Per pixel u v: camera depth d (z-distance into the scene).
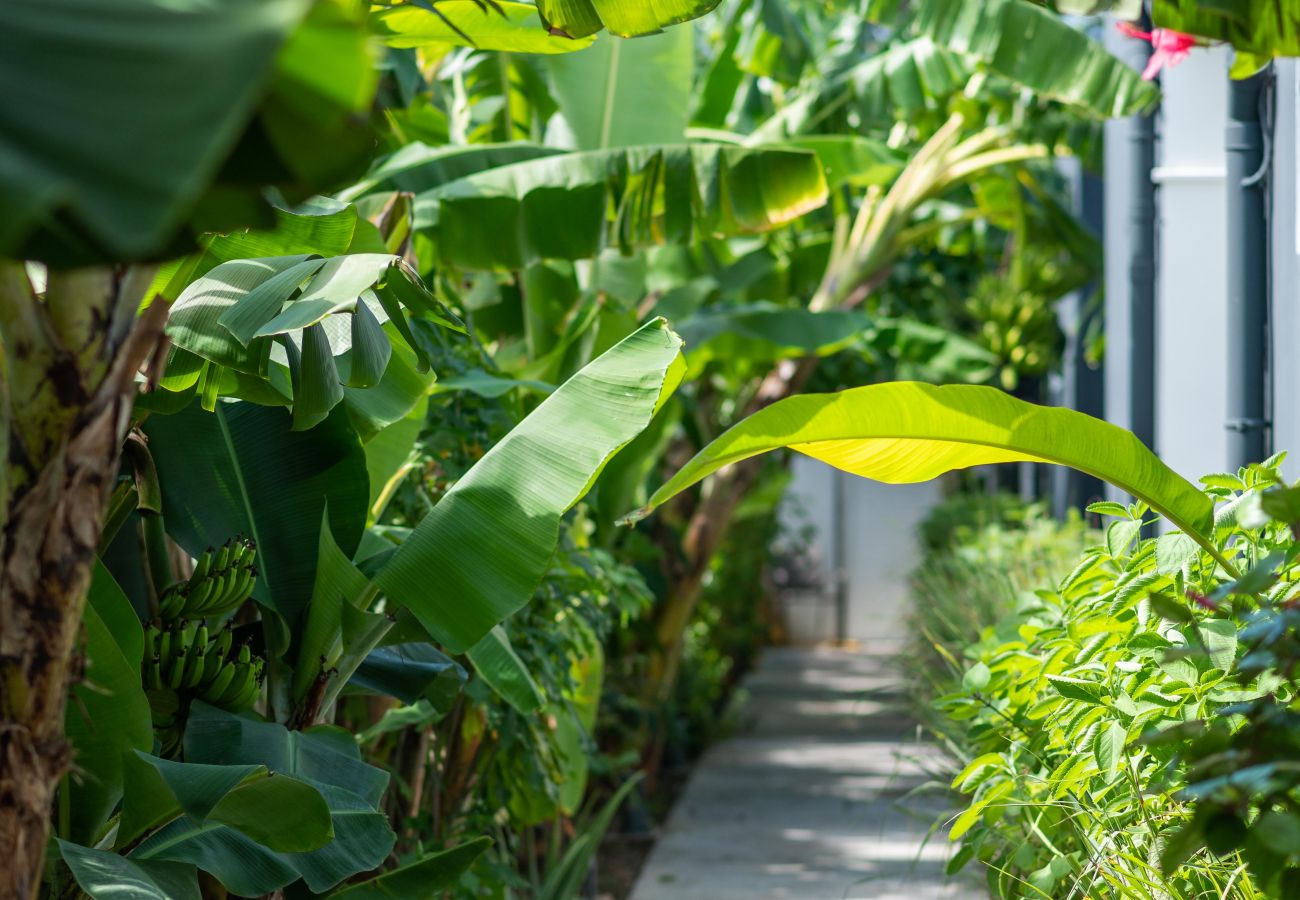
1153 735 1.56
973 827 2.68
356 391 2.86
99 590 2.36
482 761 4.15
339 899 2.61
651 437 5.77
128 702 2.22
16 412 1.53
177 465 2.77
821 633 15.34
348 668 2.66
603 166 4.24
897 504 15.34
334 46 1.08
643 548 6.41
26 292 1.51
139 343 1.59
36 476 1.54
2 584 1.53
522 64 5.49
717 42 8.31
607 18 2.67
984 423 2.13
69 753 1.62
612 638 7.39
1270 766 1.36
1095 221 9.48
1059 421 2.13
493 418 3.75
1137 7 2.71
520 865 5.53
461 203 4.18
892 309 10.84
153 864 2.20
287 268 2.41
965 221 8.52
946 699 2.77
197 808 2.03
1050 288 9.84
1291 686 1.86
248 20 1.02
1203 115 5.20
